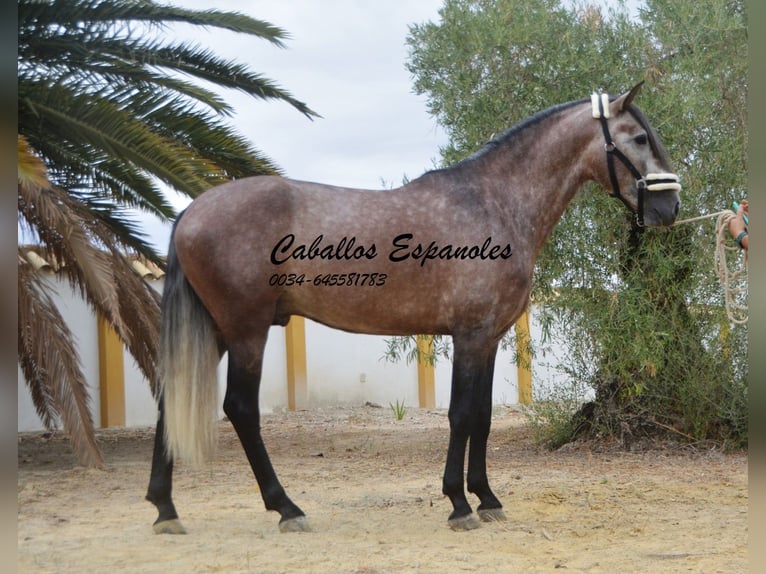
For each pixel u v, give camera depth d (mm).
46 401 9672
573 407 9273
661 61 8578
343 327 4941
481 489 5082
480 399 5078
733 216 4664
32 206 7965
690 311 8359
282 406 15070
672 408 8680
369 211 4824
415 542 4441
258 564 3928
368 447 9547
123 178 8836
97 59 8750
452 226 4855
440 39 9188
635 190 5152
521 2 8844
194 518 5191
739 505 5520
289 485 6598
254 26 9117
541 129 5242
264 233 4664
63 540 4516
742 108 8430
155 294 9320
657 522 4961
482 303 4824
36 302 7668
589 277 8273
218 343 4914
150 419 13484
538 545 4367
